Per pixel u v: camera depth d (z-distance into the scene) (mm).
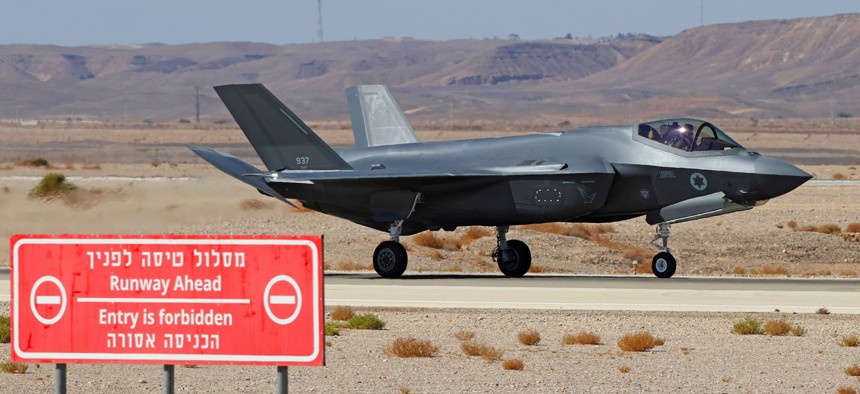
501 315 80125
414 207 107188
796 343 68438
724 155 102062
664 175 102750
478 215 106375
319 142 111375
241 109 113688
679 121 105375
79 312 37969
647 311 80812
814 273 133250
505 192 104500
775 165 100250
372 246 148750
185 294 37438
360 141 128125
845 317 77750
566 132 110312
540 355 64562
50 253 38094
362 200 109062
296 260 36812
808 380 56625
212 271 37250
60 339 38062
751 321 73312
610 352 65688
